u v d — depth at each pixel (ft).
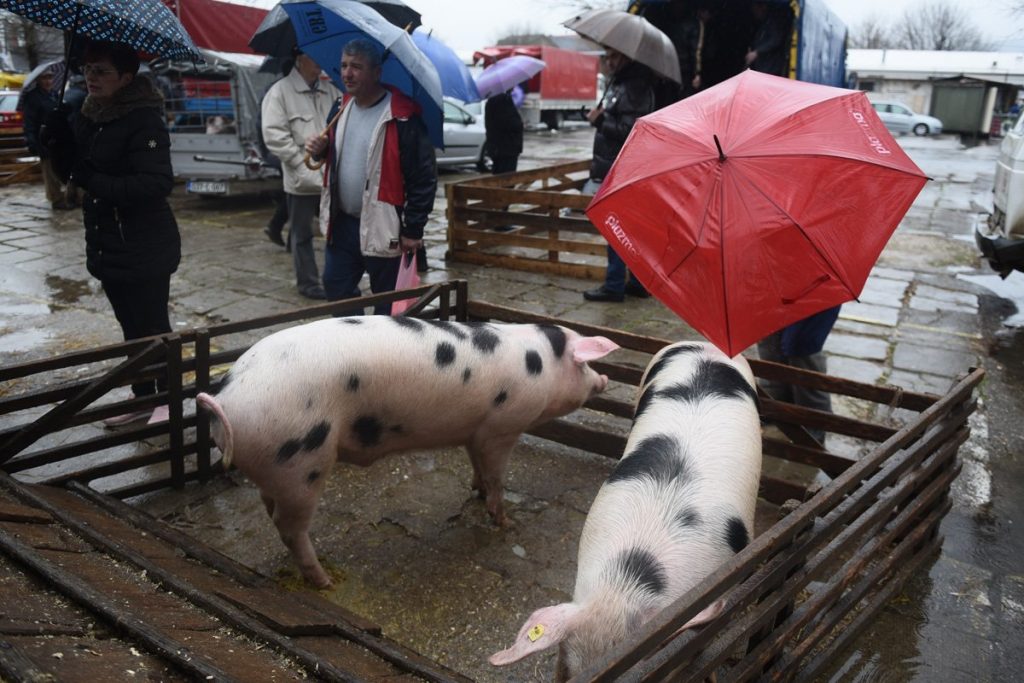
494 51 90.68
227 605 7.48
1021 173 21.54
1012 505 12.97
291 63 21.76
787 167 8.53
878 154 8.77
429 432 10.50
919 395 11.29
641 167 9.32
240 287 24.34
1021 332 22.09
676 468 8.14
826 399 13.64
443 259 29.14
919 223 38.34
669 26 22.38
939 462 10.64
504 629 9.76
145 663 5.73
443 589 10.44
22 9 12.40
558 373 11.34
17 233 31.73
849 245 8.41
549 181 49.21
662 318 22.20
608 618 6.71
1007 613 10.30
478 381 10.39
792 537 7.57
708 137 9.02
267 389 8.80
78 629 5.97
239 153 36.50
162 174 13.23
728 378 9.84
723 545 7.42
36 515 8.66
